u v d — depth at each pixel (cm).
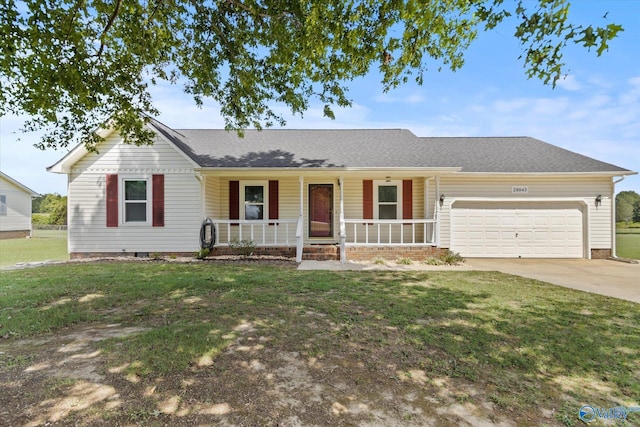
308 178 1175
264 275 721
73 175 1024
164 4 604
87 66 573
